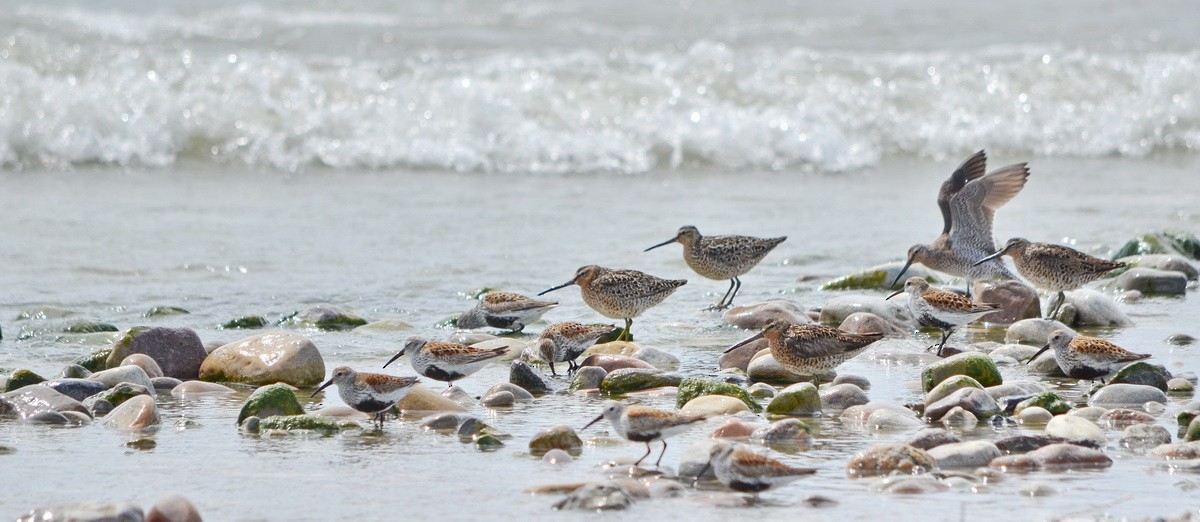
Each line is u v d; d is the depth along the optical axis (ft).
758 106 120.57
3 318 63.72
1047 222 90.22
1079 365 52.34
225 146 108.99
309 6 147.13
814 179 110.32
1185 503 36.22
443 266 77.05
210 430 45.01
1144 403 48.49
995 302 66.28
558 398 50.80
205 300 68.64
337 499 36.91
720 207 96.68
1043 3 164.76
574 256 80.23
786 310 64.54
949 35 148.46
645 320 66.74
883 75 126.93
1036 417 45.98
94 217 87.15
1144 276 72.54
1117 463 40.22
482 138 111.96
